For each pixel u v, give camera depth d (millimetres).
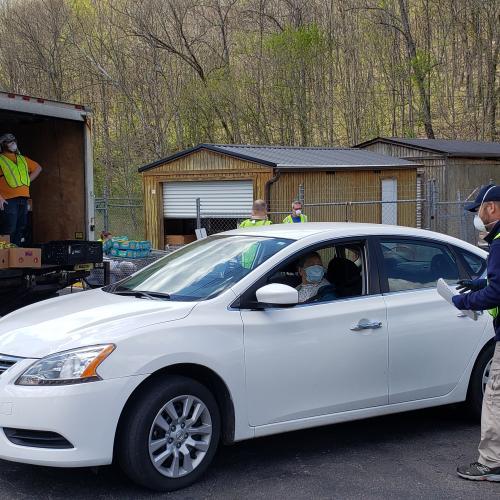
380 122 35188
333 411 5031
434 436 5602
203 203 19656
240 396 4621
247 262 5090
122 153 33438
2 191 9508
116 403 4172
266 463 4973
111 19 33438
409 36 33469
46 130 10445
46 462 4109
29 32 33594
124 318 4496
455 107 36500
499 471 4641
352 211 19953
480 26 35438
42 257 9164
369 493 4461
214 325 4570
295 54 31562
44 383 4145
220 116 31875
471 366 5641
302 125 32219
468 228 20875
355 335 5086
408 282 5512
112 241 13141
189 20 33531
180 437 4441
